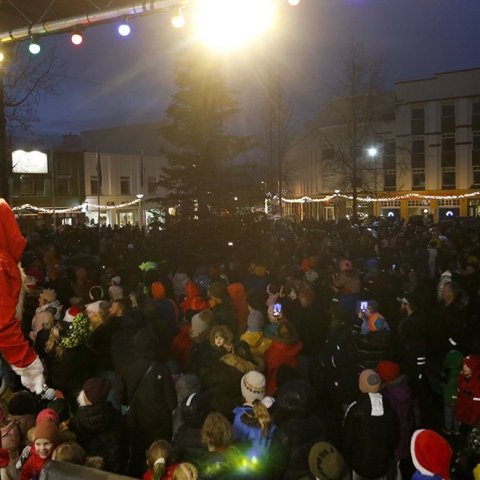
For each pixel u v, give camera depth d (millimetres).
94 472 2543
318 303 7734
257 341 5949
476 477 3398
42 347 6238
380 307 9008
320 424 4078
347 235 20312
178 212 13242
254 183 13820
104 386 4211
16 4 5914
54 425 3613
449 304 7309
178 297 9211
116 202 50188
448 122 51688
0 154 9828
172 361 6191
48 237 20969
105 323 6086
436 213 52250
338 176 52719
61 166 45531
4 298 1851
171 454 3523
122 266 12352
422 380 6035
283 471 3773
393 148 53312
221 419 3645
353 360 5500
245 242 13047
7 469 3184
